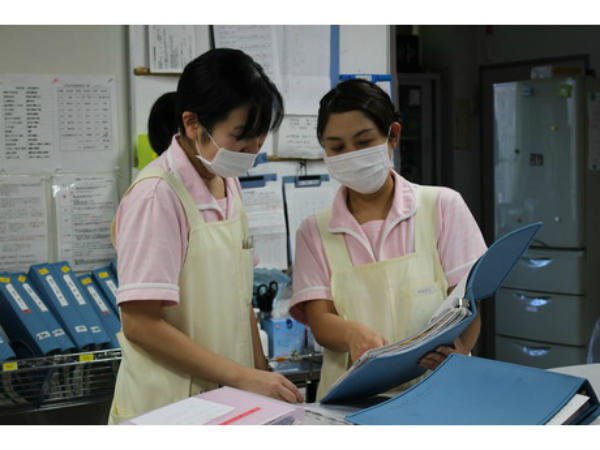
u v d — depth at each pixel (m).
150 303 1.35
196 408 1.12
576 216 4.25
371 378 1.18
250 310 1.65
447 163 5.08
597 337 2.12
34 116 2.54
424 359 1.27
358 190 1.60
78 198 2.60
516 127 4.44
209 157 1.43
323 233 1.67
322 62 2.88
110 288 2.45
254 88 1.33
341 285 1.62
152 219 1.36
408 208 1.62
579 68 4.36
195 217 1.44
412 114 5.09
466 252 1.58
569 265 4.30
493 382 1.08
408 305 1.58
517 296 4.53
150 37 2.64
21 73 2.52
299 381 2.39
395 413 1.04
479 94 5.12
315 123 2.88
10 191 2.52
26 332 2.19
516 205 4.48
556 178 4.31
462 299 1.20
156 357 1.42
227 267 1.50
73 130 2.59
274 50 2.80
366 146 1.52
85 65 2.60
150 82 2.65
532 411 1.00
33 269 2.37
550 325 4.40
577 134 4.22
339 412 1.19
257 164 2.80
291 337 2.50
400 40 5.02
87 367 2.30
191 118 1.40
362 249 1.63
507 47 5.03
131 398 1.44
